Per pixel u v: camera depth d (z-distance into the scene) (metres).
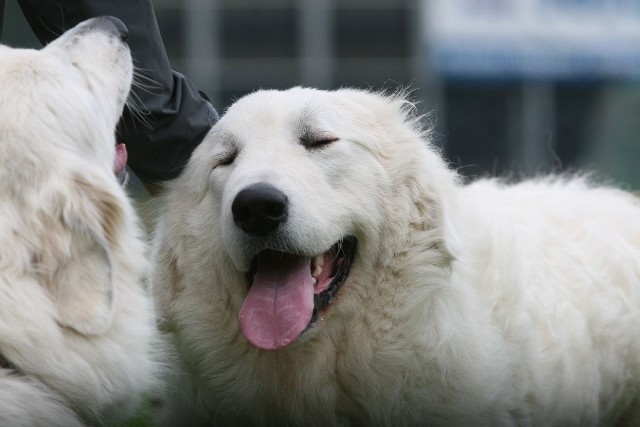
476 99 38.28
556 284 9.27
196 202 8.49
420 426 8.40
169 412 9.02
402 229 8.23
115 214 6.87
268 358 8.24
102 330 6.62
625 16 38.03
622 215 10.59
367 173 8.19
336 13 37.88
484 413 8.41
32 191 6.54
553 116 38.31
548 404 8.91
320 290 8.05
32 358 6.43
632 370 9.83
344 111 8.34
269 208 7.51
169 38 37.41
